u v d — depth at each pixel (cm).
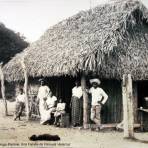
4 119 1970
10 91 4006
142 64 1778
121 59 1703
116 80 1725
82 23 2005
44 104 1808
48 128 1611
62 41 1941
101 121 1667
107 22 1803
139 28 1916
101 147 1145
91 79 1622
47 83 2003
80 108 1664
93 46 1616
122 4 1883
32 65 1920
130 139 1308
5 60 4641
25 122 1836
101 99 1619
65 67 1617
